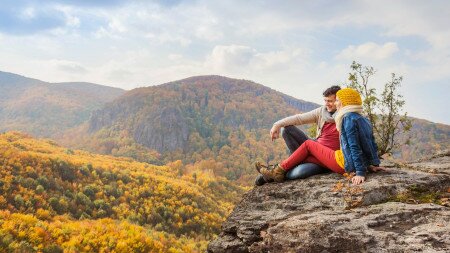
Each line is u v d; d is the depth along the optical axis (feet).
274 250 10.52
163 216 351.67
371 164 13.10
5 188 289.12
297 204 12.62
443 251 8.13
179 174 562.66
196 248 294.66
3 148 362.53
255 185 15.76
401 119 28.73
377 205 11.13
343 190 12.19
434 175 13.37
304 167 14.17
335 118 13.15
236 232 12.89
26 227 214.48
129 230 258.57
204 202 414.21
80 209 311.88
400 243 8.82
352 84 29.91
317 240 9.70
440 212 10.14
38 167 354.13
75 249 207.51
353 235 9.43
